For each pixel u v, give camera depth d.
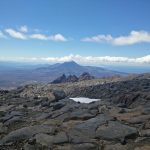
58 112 28.06
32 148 17.69
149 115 23.39
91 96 62.09
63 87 82.94
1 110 33.97
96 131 19.73
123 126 20.17
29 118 27.61
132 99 36.78
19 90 68.44
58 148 17.45
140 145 17.62
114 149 17.00
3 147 18.56
